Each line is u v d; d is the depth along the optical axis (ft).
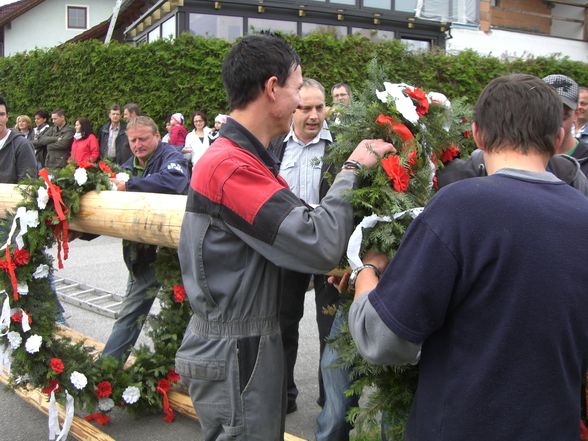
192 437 11.16
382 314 4.59
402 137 6.28
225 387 6.15
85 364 11.28
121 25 61.87
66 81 40.96
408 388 6.02
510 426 4.33
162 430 11.44
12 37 78.74
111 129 32.99
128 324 12.51
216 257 6.05
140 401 11.71
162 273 11.35
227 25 37.88
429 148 6.63
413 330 4.49
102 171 11.40
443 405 4.59
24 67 43.86
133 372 11.73
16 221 10.89
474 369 4.44
